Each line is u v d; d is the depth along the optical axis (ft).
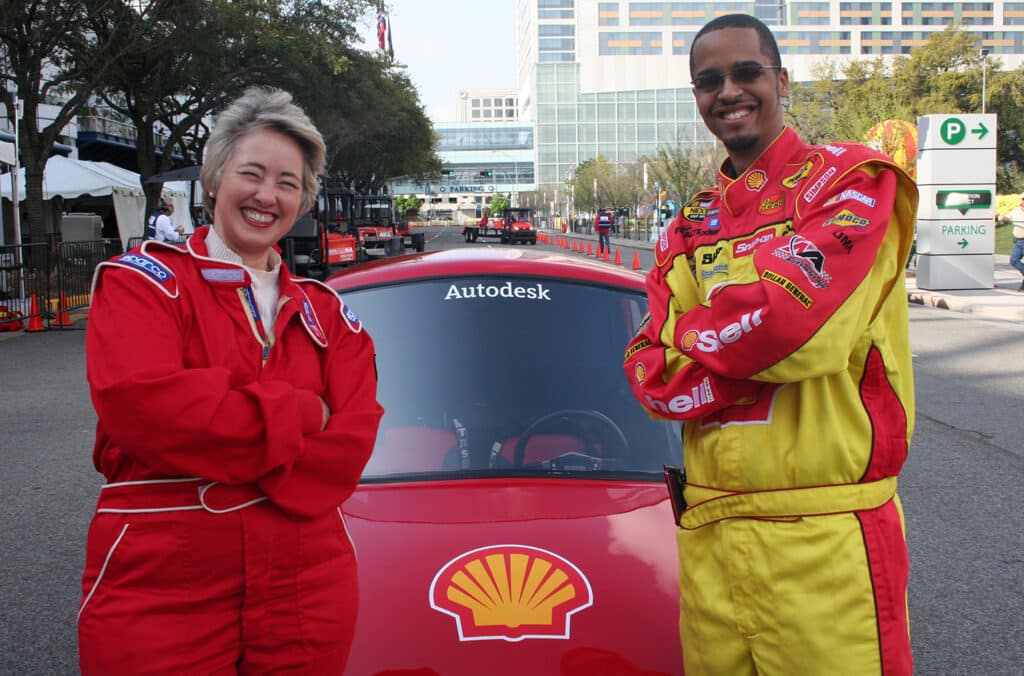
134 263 5.69
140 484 5.60
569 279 10.55
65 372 33.63
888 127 66.80
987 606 13.08
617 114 373.61
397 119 165.99
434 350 9.72
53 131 69.26
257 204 6.23
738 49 6.23
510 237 172.86
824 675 5.64
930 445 21.66
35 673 11.50
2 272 48.24
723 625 5.98
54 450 22.30
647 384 6.30
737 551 5.90
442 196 497.05
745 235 6.27
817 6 394.93
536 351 9.73
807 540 5.70
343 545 6.17
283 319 6.10
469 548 7.46
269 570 5.74
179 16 80.28
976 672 11.19
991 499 17.71
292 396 5.64
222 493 5.62
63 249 49.75
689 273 6.58
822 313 5.49
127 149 141.28
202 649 5.59
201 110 96.73
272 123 6.28
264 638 5.80
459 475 8.64
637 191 208.13
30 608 13.43
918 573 14.29
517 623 6.63
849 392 5.80
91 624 5.56
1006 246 114.01
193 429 5.31
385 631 6.57
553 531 7.73
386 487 8.48
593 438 9.12
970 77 158.81
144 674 5.45
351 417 6.07
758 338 5.54
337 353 6.39
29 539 16.25
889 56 399.24
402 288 10.37
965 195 58.34
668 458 9.05
